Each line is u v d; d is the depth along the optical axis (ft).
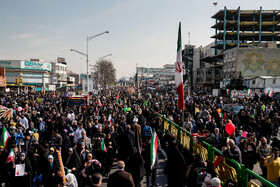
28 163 20.75
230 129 24.63
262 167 22.45
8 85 231.30
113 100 90.53
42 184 20.29
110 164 26.18
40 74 257.14
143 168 20.99
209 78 284.61
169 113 57.47
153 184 22.22
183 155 21.62
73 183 18.58
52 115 46.96
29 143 27.84
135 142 30.25
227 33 263.49
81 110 59.52
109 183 15.70
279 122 46.19
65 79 332.60
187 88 116.37
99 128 27.76
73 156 21.42
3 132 25.79
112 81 240.73
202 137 27.84
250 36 270.67
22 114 39.50
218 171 22.63
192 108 62.85
